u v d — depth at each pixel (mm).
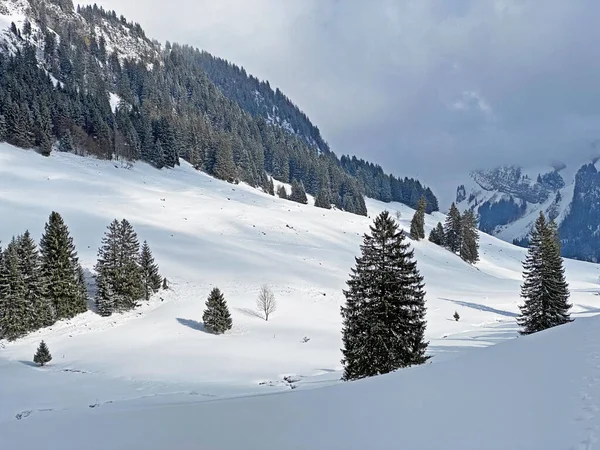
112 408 16734
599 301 68250
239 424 9633
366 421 8508
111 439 9531
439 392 9477
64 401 23672
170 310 48062
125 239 48719
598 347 9758
